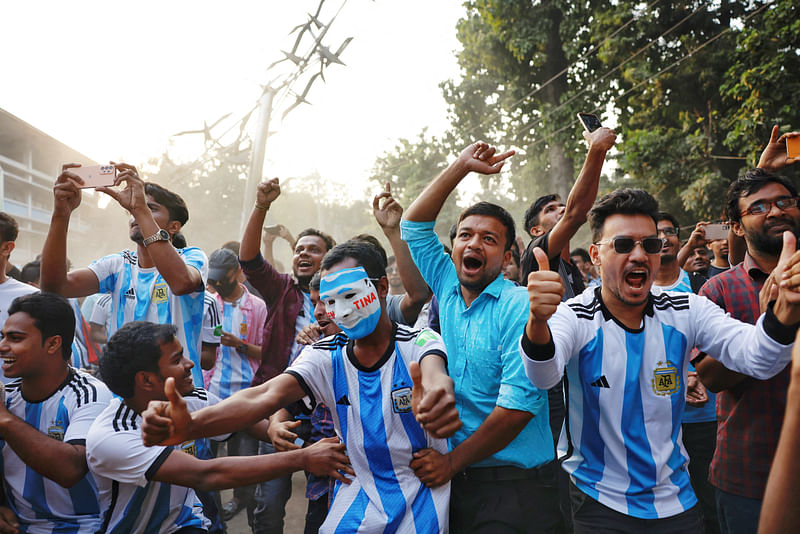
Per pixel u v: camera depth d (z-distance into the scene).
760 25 13.87
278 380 2.15
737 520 2.50
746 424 2.46
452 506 2.46
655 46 16.44
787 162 2.67
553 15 18.41
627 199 2.20
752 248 2.60
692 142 13.58
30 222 27.95
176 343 2.44
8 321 2.58
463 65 21.06
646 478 2.17
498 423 2.20
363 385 2.16
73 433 2.50
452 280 2.78
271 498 3.55
